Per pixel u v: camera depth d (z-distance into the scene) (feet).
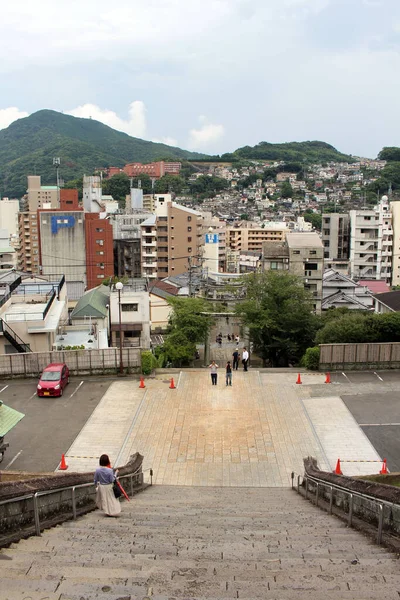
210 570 20.71
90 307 146.61
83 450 70.49
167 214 295.89
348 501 37.27
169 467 66.28
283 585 18.84
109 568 20.58
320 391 92.79
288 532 29.76
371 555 23.67
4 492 27.22
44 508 31.89
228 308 177.17
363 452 69.77
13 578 19.07
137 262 327.26
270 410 84.69
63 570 20.15
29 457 68.23
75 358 99.55
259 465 66.74
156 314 188.03
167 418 81.61
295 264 212.84
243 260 365.61
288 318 137.80
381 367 103.91
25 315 108.58
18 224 409.28
